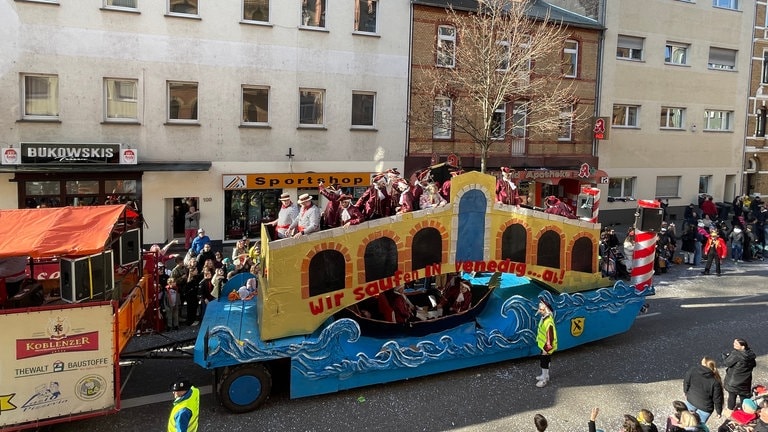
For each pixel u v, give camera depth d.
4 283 8.55
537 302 10.44
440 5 22.17
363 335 9.55
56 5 16.92
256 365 8.41
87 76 17.52
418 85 22.52
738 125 31.50
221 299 10.66
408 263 9.29
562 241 10.76
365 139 21.86
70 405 7.28
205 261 12.80
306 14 20.56
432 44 22.55
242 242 14.05
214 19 18.98
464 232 9.68
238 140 19.80
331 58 20.92
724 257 19.81
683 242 19.94
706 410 7.87
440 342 9.51
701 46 29.66
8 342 6.94
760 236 23.67
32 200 17.25
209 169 19.42
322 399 8.89
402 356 9.16
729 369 8.62
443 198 9.87
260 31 19.70
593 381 9.77
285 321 8.64
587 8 27.50
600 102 26.91
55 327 7.13
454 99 22.50
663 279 17.55
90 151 17.44
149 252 11.03
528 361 10.65
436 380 9.70
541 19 24.42
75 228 7.75
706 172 30.73
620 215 28.09
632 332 12.43
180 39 18.58
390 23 21.73
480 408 8.68
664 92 28.77
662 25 28.22
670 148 29.34
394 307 9.78
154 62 18.31
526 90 20.77
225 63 19.28
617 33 26.98
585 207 12.59
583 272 11.14
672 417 7.04
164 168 18.20
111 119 18.16
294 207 9.98
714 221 24.03
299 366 8.54
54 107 17.48
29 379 7.06
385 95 22.00
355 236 8.93
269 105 20.16
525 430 8.02
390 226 9.12
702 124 30.27
